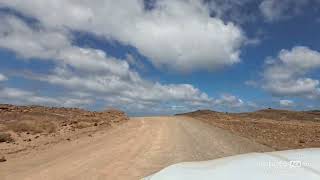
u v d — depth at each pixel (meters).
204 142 20.31
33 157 14.57
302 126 42.34
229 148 17.55
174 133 26.88
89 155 15.09
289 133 28.67
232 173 3.07
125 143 19.78
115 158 14.27
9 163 13.12
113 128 31.73
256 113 114.69
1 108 41.78
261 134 26.92
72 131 26.86
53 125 27.08
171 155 15.17
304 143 20.62
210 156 14.95
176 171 3.46
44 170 11.71
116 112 59.47
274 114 115.88
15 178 10.57
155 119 53.91
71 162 13.27
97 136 23.86
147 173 11.30
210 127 35.03
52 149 17.05
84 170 11.70
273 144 19.77
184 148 17.55
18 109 43.94
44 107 50.81
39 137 21.94
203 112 101.69
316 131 32.00
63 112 49.78
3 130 23.56
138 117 63.69
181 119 55.47
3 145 17.98
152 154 15.46
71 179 10.39
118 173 11.27
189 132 27.97
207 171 3.27
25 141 19.80
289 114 114.75
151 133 26.70
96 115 50.66
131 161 13.55
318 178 2.69
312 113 120.44
